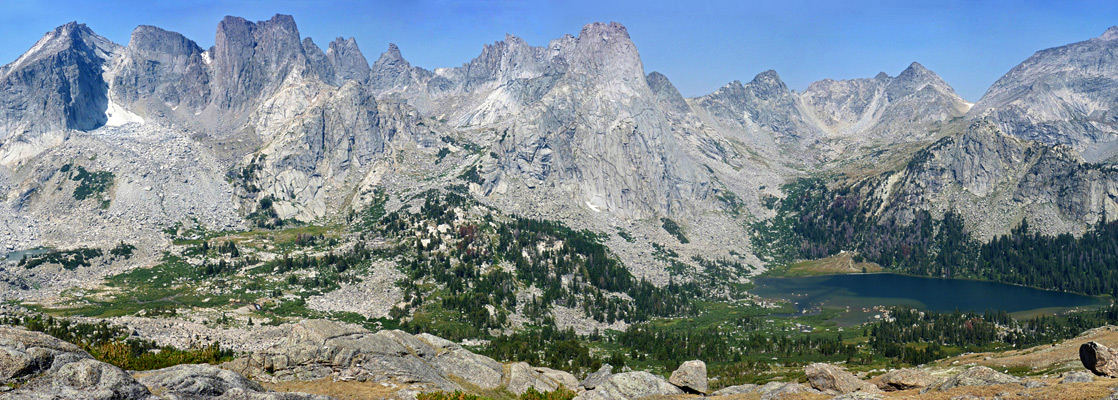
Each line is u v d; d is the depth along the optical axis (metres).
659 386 112.12
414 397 88.44
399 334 109.31
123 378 61.53
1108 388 72.94
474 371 108.81
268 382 92.06
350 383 93.69
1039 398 75.00
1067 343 180.75
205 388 68.75
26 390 56.59
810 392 97.75
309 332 100.25
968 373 95.25
